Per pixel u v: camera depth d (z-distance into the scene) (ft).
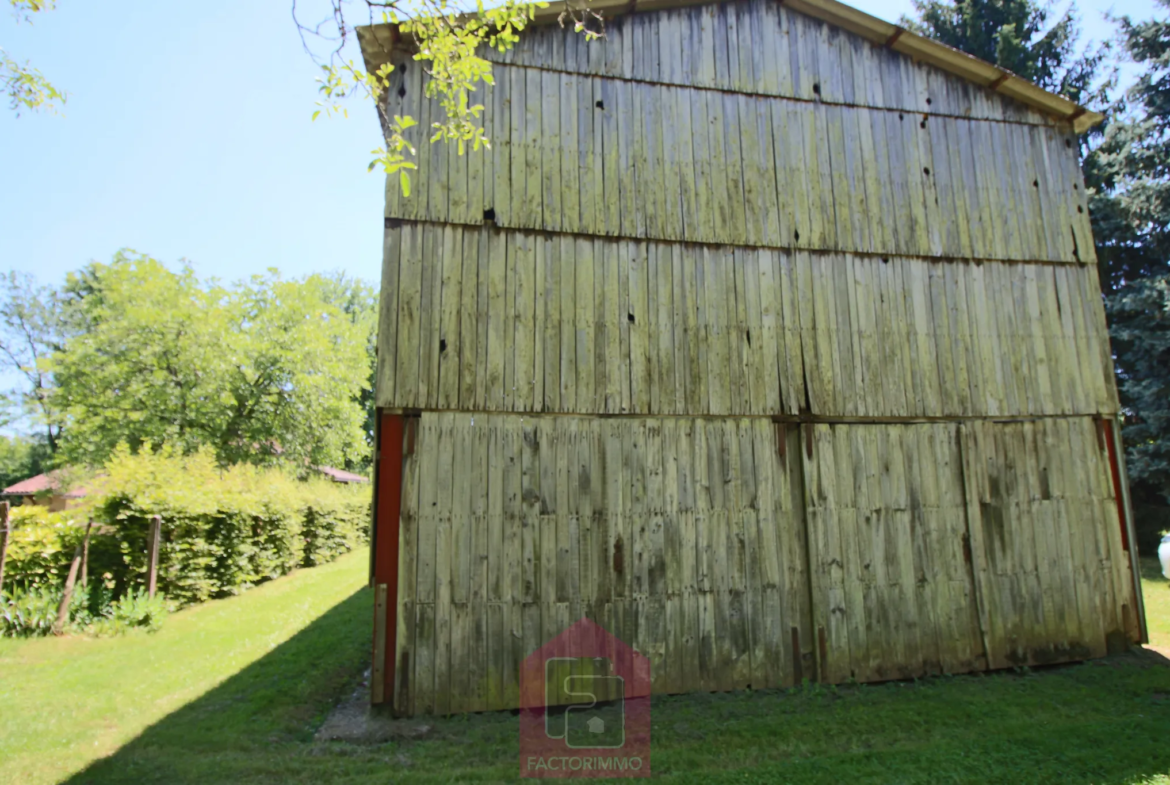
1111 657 24.03
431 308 20.80
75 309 126.21
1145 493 52.11
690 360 22.50
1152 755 15.12
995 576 23.67
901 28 25.80
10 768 15.06
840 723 18.34
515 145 22.40
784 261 23.97
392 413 20.12
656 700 20.25
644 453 21.65
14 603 27.07
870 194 25.26
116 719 18.57
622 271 22.47
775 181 24.47
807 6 25.81
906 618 22.74
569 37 23.61
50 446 123.03
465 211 21.58
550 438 21.06
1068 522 24.64
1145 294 46.85
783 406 22.98
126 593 32.30
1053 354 25.76
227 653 26.05
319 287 93.30
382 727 18.25
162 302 77.92
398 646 19.17
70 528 30.40
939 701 20.10
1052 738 16.37
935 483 23.77
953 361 24.73
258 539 45.03
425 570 19.62
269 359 81.92
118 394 76.74
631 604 20.77
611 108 23.49
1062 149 27.78
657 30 24.48
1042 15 62.23
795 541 22.39
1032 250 26.48
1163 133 52.26
